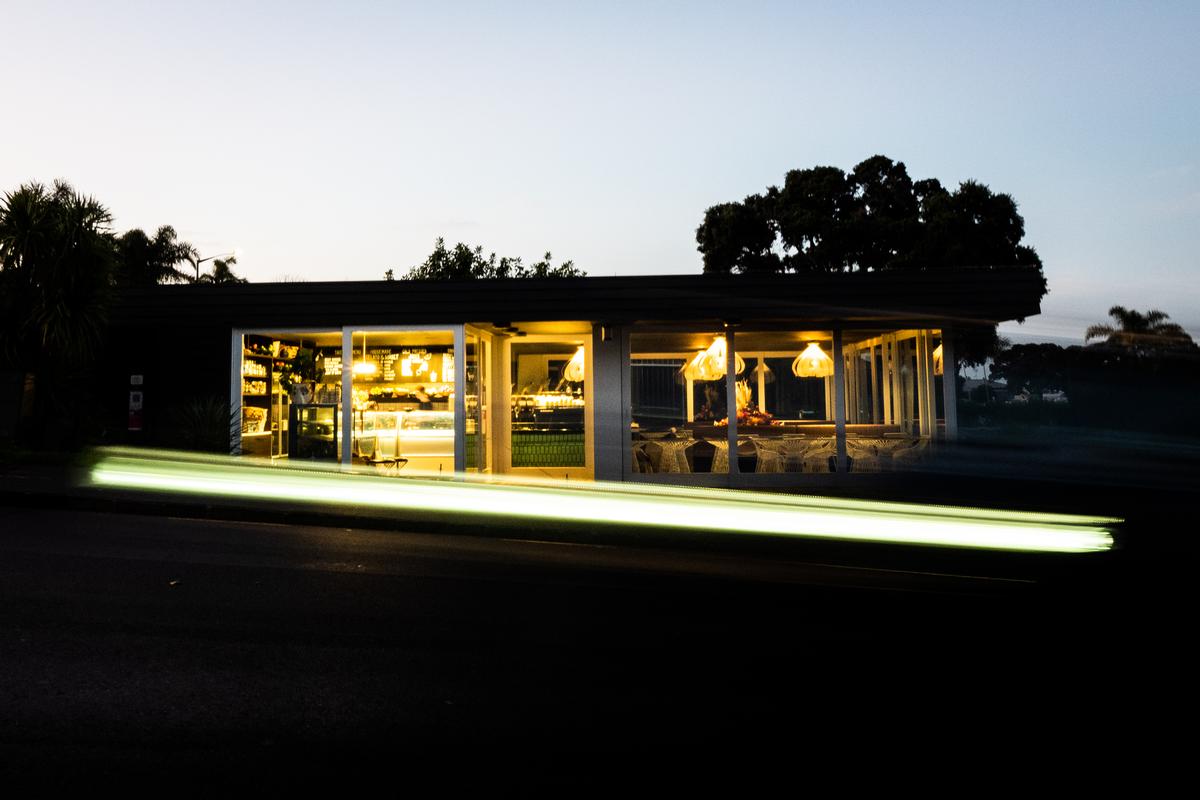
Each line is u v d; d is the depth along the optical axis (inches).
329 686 181.0
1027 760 150.7
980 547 389.7
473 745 152.0
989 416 876.6
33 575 273.7
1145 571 334.6
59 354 603.5
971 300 585.9
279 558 319.3
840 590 293.4
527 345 706.2
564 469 698.8
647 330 631.2
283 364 703.1
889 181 1455.5
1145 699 184.2
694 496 556.4
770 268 1493.6
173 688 176.6
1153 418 816.9
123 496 436.5
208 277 1916.8
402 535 391.9
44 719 157.9
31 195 612.4
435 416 664.4
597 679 191.3
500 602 261.7
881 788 138.5
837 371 614.5
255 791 130.9
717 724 165.6
